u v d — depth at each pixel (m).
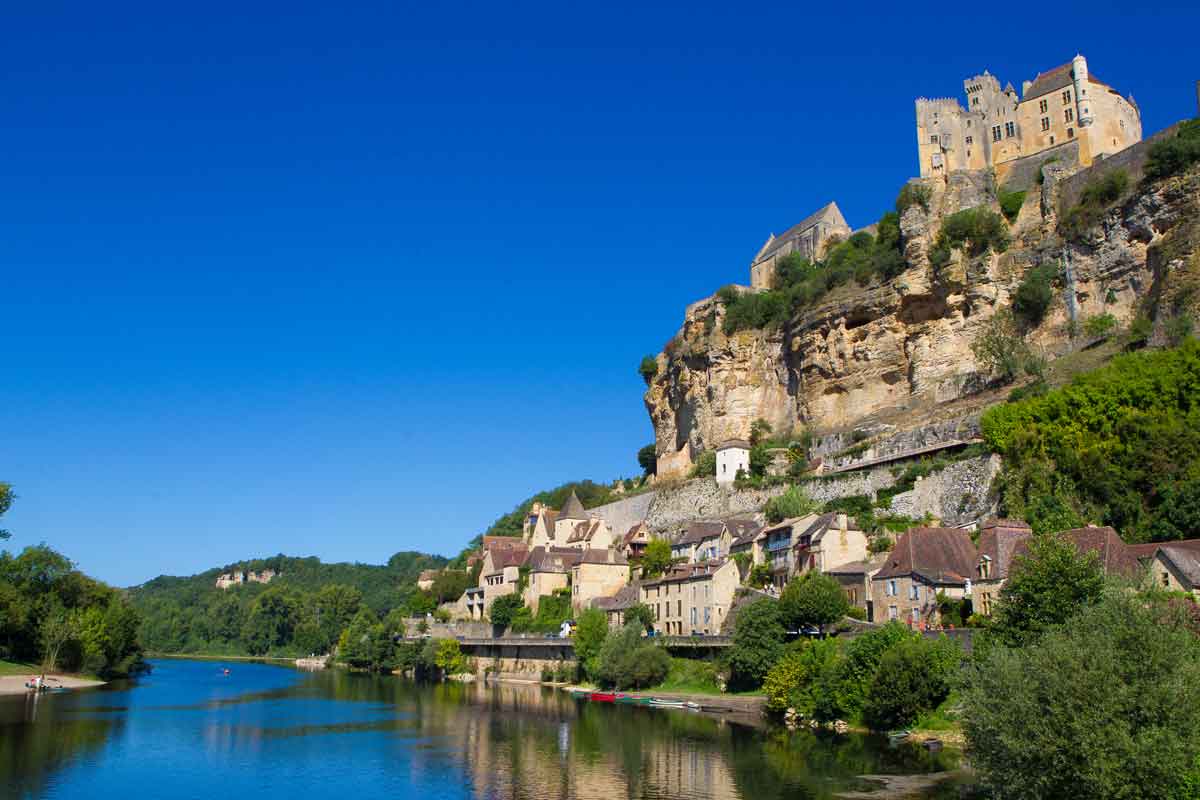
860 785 58.28
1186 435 87.19
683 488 154.00
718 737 77.31
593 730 83.50
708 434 164.75
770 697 84.25
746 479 140.75
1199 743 38.56
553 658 131.00
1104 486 88.69
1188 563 69.88
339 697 117.88
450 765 69.56
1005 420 101.62
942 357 133.00
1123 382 94.81
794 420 154.50
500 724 89.00
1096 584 61.09
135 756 73.38
